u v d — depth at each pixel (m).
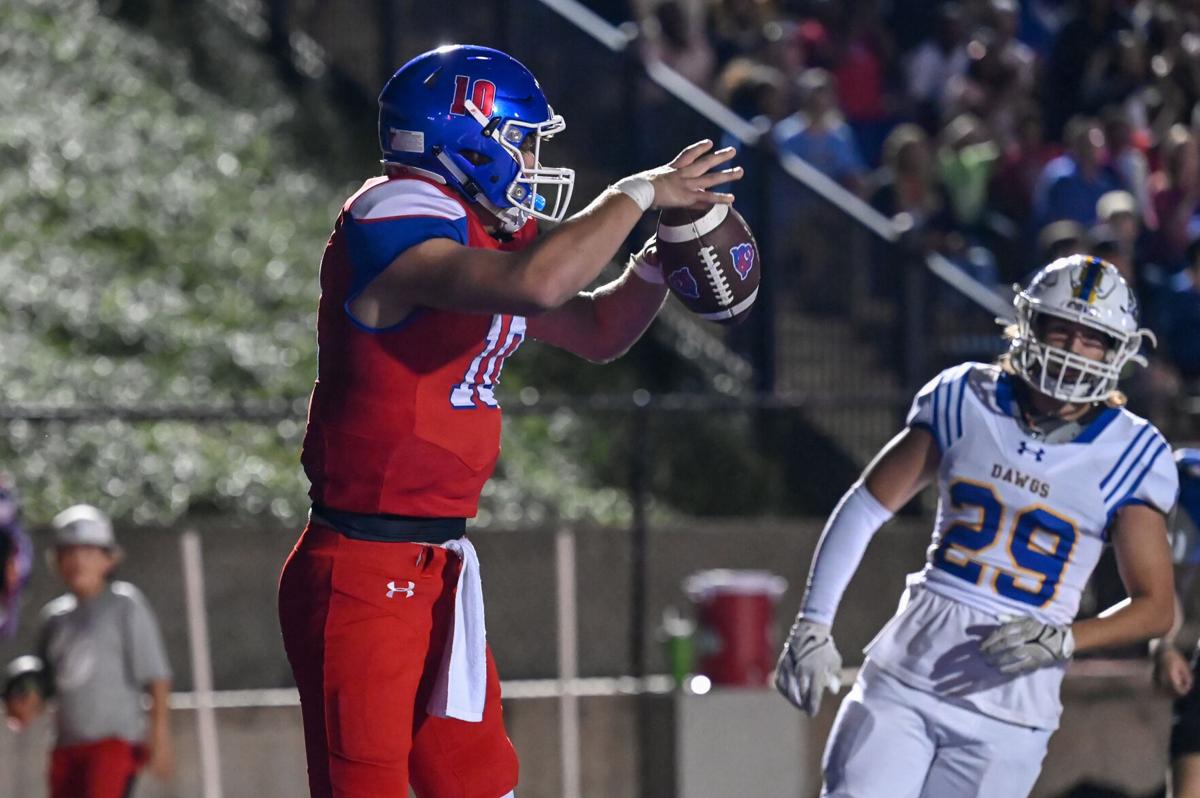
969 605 15.64
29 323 34.47
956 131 40.31
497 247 12.15
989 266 37.88
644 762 28.27
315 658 11.90
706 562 31.06
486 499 32.44
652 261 13.41
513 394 35.66
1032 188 39.94
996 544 15.63
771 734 27.16
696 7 44.00
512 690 28.59
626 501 33.97
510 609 29.98
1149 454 15.55
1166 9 43.84
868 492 16.08
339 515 11.97
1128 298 15.41
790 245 35.44
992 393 15.80
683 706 27.19
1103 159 38.94
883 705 15.78
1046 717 15.66
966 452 15.75
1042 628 15.16
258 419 28.31
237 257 38.25
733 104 40.47
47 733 27.11
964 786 15.66
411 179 11.66
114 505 30.77
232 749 27.94
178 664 29.03
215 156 41.44
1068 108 43.25
